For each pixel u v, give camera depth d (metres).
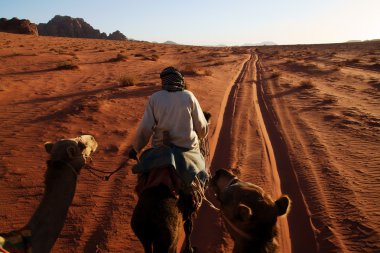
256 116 15.58
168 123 4.73
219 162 10.12
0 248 3.02
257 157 10.34
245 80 29.08
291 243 6.39
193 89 21.45
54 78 24.88
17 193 7.89
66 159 3.96
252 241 3.62
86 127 12.87
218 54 63.72
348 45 110.69
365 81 25.84
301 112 16.22
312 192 8.08
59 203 3.75
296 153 10.66
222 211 4.03
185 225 5.15
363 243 6.12
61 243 6.26
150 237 4.05
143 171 4.57
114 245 6.22
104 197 7.83
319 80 28.39
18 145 10.84
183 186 4.47
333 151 10.59
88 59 39.06
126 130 12.62
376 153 10.16
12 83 21.95
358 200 7.51
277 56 65.62
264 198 3.79
